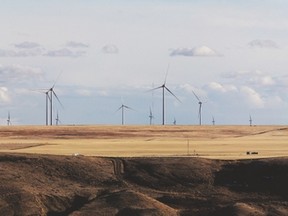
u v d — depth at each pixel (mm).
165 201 108312
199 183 113000
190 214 105188
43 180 111625
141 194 106938
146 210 103125
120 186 111562
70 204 107125
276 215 104812
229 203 107812
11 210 104062
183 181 113188
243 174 114875
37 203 105688
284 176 113688
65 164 115312
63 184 111188
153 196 109250
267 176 114125
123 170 115312
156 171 114562
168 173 114312
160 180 113125
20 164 114938
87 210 102938
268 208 106750
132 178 113500
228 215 104062
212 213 105375
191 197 109125
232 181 113688
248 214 103938
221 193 110625
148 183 112438
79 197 108125
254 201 108875
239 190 111688
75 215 101562
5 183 109125
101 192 109625
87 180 112625
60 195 107750
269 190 111625
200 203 107938
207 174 114688
